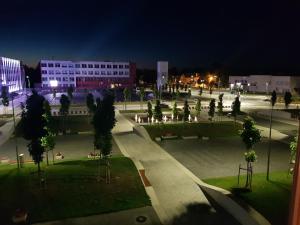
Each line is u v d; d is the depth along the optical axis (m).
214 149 33.50
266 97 93.06
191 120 50.66
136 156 30.98
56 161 28.92
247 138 20.39
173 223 16.94
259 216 16.52
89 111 54.56
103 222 16.77
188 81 158.62
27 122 18.86
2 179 22.45
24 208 17.91
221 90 125.31
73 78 128.12
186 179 23.92
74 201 18.80
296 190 4.41
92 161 27.23
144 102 79.94
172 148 34.16
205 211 18.48
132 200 19.22
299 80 102.44
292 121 50.44
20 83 118.38
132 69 135.00
